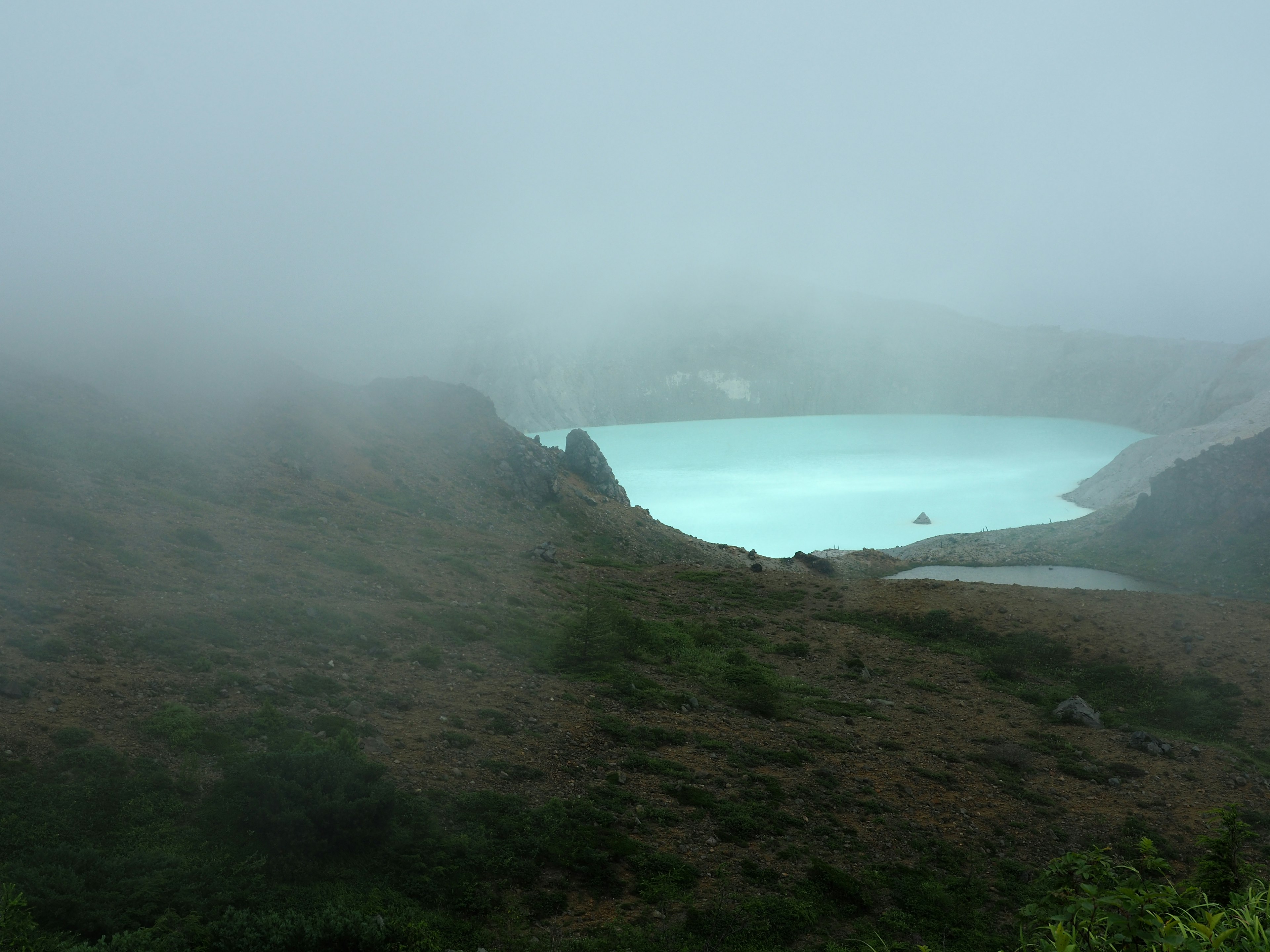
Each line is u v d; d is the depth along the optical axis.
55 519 27.52
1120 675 34.56
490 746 19.23
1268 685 32.06
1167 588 71.06
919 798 21.28
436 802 15.77
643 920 13.37
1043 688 34.06
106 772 13.77
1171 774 25.41
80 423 43.41
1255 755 27.97
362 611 27.80
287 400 60.81
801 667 34.56
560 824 15.82
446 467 64.44
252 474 47.78
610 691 25.61
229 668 19.86
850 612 44.19
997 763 24.97
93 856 11.55
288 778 14.23
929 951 7.51
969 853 18.30
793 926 13.99
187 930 10.41
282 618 24.66
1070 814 21.45
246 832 13.06
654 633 34.50
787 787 20.44
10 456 34.72
